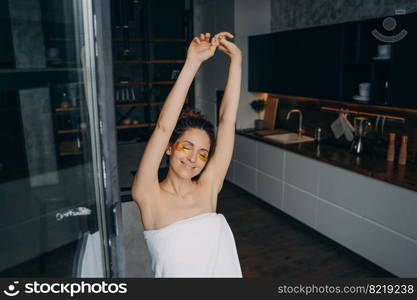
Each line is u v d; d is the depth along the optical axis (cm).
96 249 85
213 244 106
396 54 315
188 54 103
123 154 354
